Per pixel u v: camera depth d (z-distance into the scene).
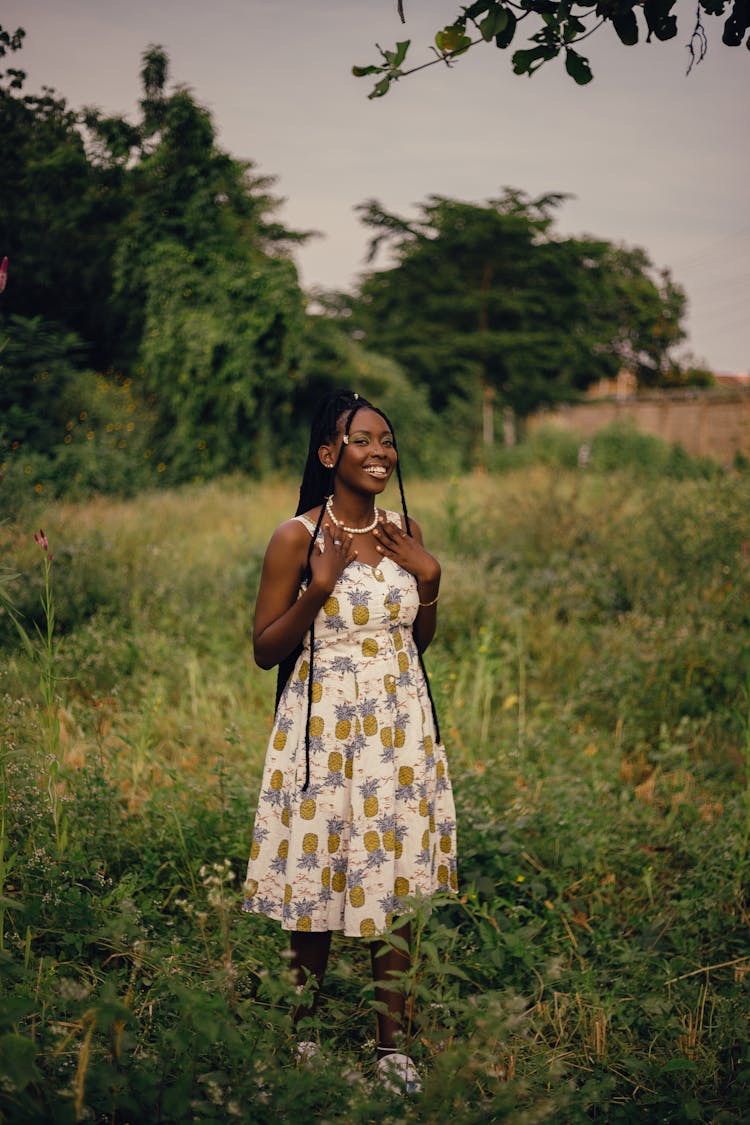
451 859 2.83
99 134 13.34
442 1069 2.02
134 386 15.70
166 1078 2.16
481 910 3.19
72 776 3.61
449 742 4.51
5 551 5.96
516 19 2.57
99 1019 1.93
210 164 14.60
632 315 34.59
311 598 2.51
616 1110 2.39
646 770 4.89
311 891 2.56
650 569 7.49
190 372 15.30
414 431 20.25
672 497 8.88
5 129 11.71
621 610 7.20
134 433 14.56
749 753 3.88
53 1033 2.08
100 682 5.30
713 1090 2.51
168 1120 1.98
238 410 16.03
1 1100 1.79
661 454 21.97
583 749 4.88
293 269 16.34
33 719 3.24
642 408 28.42
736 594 6.64
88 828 3.41
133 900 3.09
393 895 2.58
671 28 2.59
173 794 3.86
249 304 15.31
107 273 14.72
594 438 23.00
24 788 3.11
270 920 3.07
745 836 3.65
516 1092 2.13
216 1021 2.05
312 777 2.55
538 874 3.64
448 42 2.63
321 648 2.59
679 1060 2.46
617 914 3.48
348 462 2.62
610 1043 2.70
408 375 28.42
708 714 5.27
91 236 13.95
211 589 7.14
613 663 5.77
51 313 14.72
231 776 4.02
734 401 24.48
